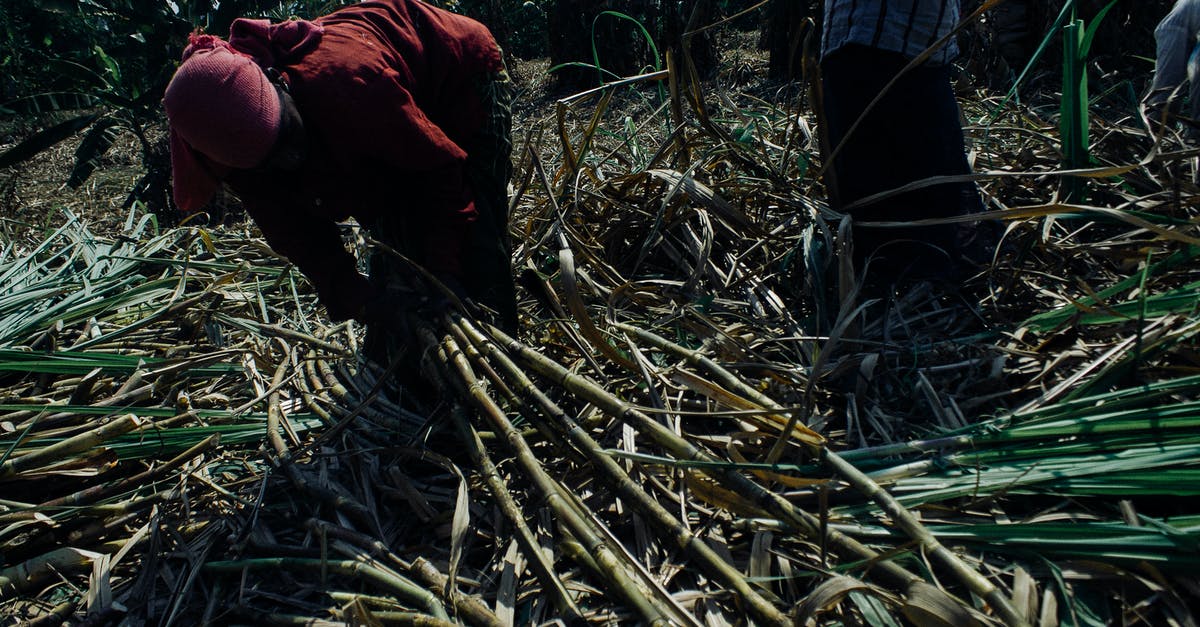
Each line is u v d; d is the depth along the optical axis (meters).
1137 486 1.57
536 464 1.78
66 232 3.99
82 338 3.01
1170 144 3.02
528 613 1.71
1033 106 4.45
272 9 6.99
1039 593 1.51
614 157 4.09
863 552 1.55
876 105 2.48
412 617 1.59
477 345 2.02
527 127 7.16
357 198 2.00
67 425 2.38
